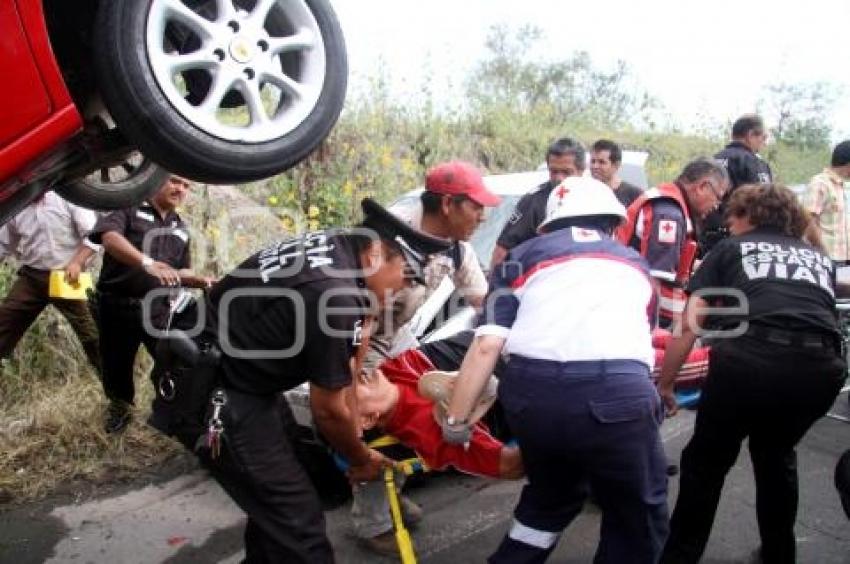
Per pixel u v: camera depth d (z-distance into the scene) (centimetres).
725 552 315
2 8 197
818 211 550
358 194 728
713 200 369
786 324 255
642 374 230
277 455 231
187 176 228
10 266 506
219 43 233
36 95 202
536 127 1069
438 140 873
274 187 709
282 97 253
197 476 390
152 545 326
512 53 1454
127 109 214
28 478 378
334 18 257
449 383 262
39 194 241
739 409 262
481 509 357
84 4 236
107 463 396
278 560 231
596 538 329
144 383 465
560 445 229
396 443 278
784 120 1336
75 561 314
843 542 323
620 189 475
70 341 485
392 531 318
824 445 423
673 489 370
